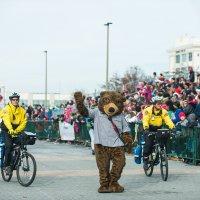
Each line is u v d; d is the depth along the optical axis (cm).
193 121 2464
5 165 1727
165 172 1788
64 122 4294
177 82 3928
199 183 1736
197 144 2381
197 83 3712
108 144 1541
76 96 1565
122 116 1589
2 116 1692
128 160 2642
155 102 1880
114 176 1534
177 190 1573
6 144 1698
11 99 1695
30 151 3225
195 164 2392
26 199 1398
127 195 1473
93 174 1972
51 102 11394
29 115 5397
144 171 1964
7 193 1499
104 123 1557
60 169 2144
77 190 1563
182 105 2797
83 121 3834
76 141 4062
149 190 1573
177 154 2611
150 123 1889
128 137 1577
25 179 1642
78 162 2456
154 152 1881
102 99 1565
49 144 4138
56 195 1467
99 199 1401
